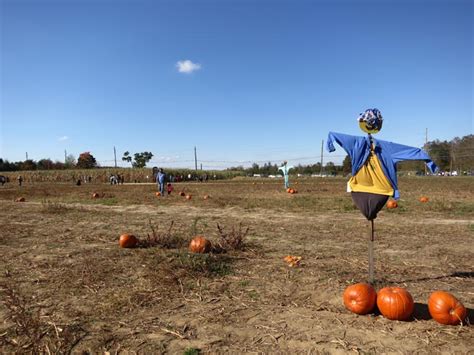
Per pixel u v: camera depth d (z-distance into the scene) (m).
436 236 9.98
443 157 95.62
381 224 11.98
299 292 5.73
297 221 12.88
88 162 99.19
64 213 15.53
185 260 7.05
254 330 4.45
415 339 4.18
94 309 5.08
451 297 4.55
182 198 22.83
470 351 3.91
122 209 17.25
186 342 4.17
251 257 7.82
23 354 3.93
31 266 7.20
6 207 18.36
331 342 4.13
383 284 6.01
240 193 27.64
